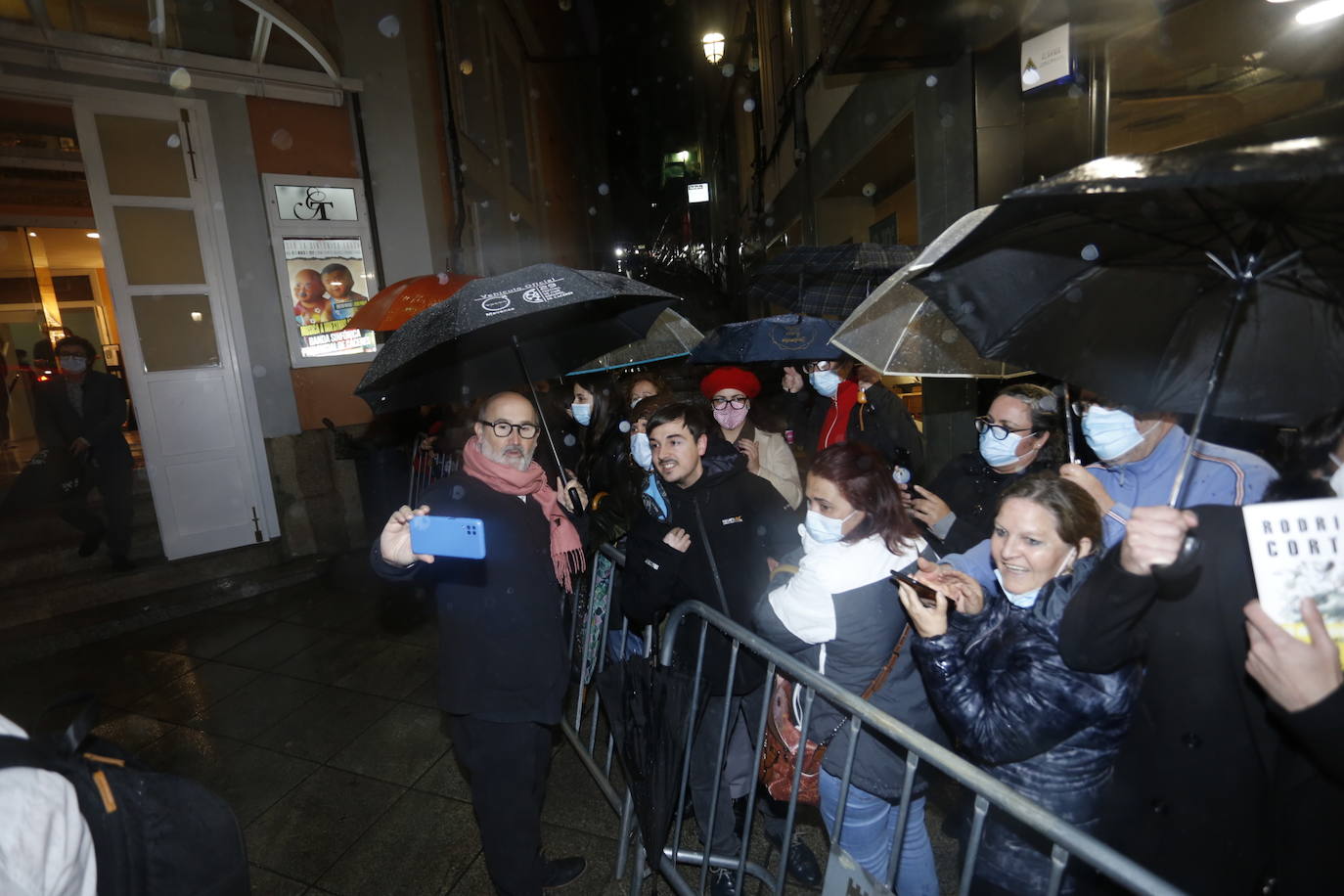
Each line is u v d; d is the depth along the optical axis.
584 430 3.80
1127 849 1.41
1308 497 1.32
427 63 7.82
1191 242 1.34
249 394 6.14
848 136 7.29
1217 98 4.03
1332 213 1.15
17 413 10.02
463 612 2.12
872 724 1.57
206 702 4.02
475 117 9.96
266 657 4.55
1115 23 3.68
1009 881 1.56
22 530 5.52
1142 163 0.96
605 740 3.41
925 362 2.26
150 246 5.71
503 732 2.16
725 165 20.78
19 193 8.85
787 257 4.23
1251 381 1.38
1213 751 1.27
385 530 1.88
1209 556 1.28
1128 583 1.26
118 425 5.41
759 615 1.98
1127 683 1.42
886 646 1.83
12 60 5.05
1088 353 1.52
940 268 1.60
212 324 6.00
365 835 2.88
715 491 2.34
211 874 1.25
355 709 3.85
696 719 2.25
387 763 3.35
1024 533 1.52
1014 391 2.30
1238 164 0.84
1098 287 1.54
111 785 1.17
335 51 6.59
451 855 2.75
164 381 5.77
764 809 2.55
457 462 5.29
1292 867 1.19
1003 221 1.33
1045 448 2.33
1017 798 1.25
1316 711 1.04
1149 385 1.46
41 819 0.97
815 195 9.05
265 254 6.28
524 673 2.13
